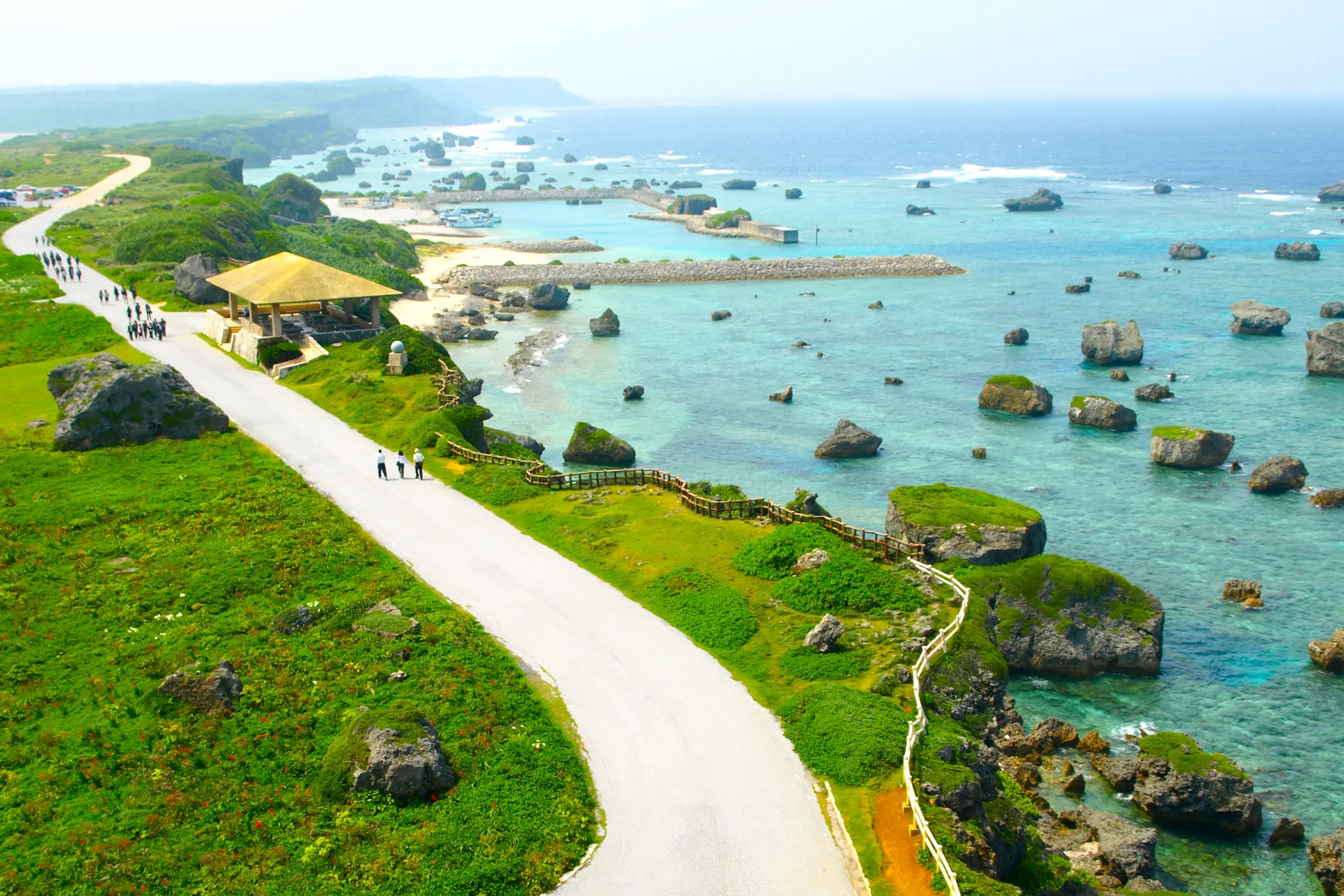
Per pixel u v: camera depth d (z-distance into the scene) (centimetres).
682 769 4056
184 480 6619
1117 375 11631
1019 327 14250
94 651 4666
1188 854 4544
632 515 6431
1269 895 4309
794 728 4303
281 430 7719
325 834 3575
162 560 5528
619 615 5238
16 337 9838
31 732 4084
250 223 16850
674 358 12812
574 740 4228
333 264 15288
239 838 3547
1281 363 12200
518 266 18188
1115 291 16338
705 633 5047
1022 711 5562
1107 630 5953
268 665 4562
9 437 7288
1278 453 9431
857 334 14000
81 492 6366
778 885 3462
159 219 14100
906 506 6794
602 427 10169
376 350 9200
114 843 3462
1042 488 8656
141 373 7300
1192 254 18775
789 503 7362
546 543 6041
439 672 4544
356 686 4419
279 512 6188
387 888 3331
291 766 3919
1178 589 6925
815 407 10881
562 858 3528
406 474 7000
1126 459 9319
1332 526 7912
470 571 5666
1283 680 5897
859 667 4772
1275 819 4778
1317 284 16375
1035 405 10531
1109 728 5431
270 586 5312
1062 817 4619
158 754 3950
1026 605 5941
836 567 5519
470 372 12088
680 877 3488
